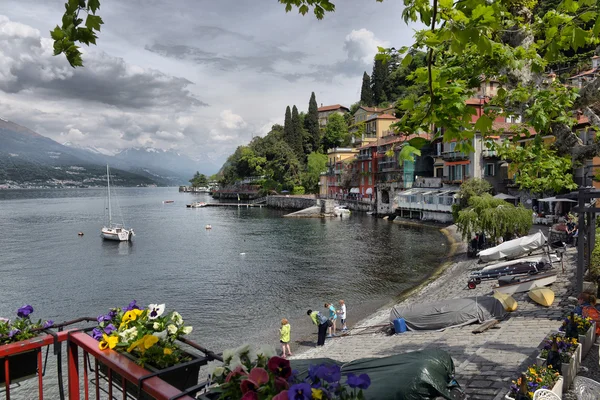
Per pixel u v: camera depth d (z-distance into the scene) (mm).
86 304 28859
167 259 44875
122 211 124688
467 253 37312
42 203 180375
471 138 5062
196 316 25547
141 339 3025
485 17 3281
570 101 6875
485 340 14312
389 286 31562
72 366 3557
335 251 46906
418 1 3824
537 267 23891
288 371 2490
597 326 11344
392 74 128250
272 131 152375
